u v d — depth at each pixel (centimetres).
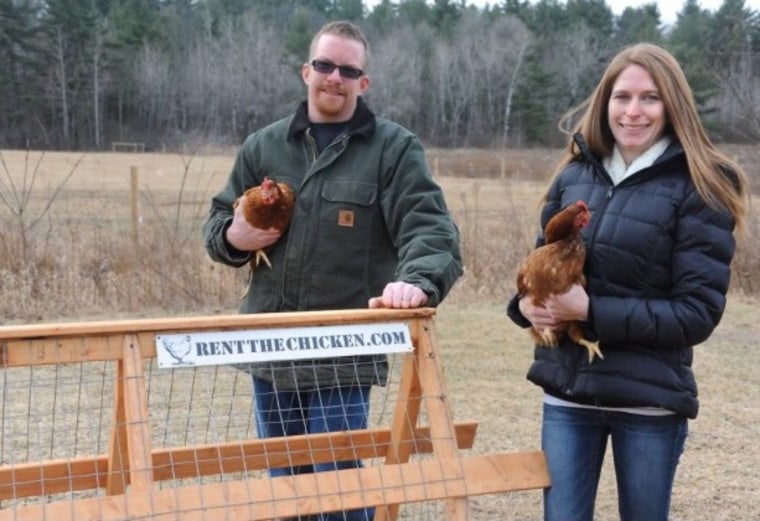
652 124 317
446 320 991
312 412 387
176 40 6438
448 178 3488
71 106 5534
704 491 536
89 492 461
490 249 1177
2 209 1398
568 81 5816
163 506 276
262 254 387
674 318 303
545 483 329
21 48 5353
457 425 400
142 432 281
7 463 505
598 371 317
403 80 6044
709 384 769
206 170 3284
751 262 1193
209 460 361
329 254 381
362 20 7275
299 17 6519
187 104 5934
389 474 306
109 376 675
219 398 626
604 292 319
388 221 383
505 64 6022
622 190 321
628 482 323
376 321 318
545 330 323
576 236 314
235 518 283
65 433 556
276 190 370
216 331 295
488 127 5919
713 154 315
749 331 987
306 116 392
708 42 2364
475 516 497
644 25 5331
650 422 317
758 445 617
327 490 296
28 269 986
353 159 383
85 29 5666
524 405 690
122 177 2941
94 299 996
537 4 7050
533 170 3694
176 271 1037
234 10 7331
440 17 7138
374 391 683
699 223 307
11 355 274
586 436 329
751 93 1652
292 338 304
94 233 1109
